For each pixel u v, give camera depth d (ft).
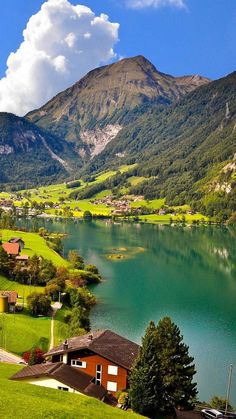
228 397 235.40
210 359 287.89
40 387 149.48
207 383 253.44
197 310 406.82
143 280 529.45
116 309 399.85
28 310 347.36
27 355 243.60
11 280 431.43
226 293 476.54
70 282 463.01
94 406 140.36
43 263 462.60
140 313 389.60
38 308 342.44
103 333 215.10
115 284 503.20
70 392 151.23
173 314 391.45
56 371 166.81
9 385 147.43
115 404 172.86
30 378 163.32
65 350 188.96
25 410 118.11
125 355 191.42
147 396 165.37
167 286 501.97
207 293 474.90
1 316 308.81
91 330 331.36
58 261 555.28
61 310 359.05
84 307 389.19
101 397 164.76
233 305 427.74
